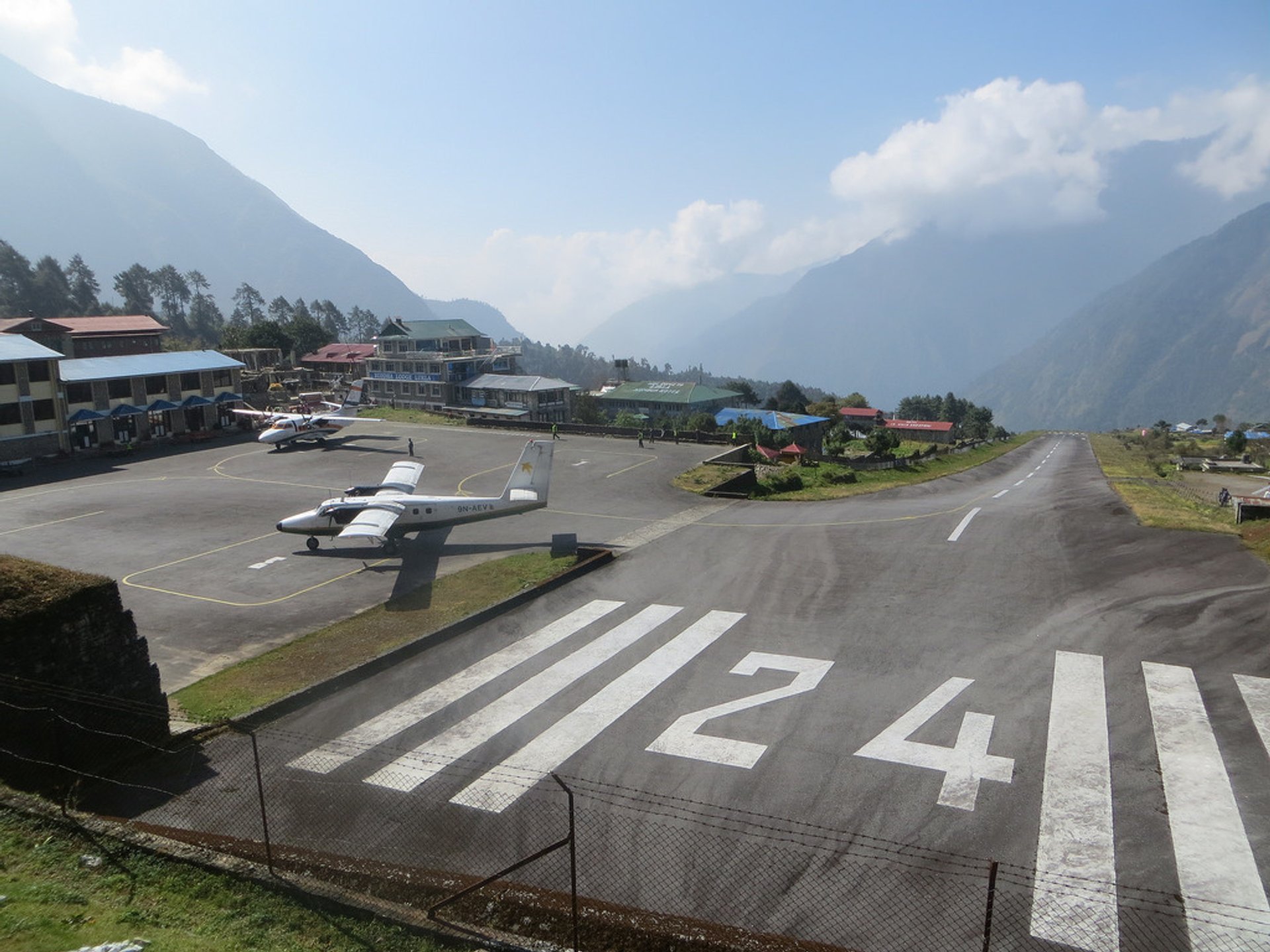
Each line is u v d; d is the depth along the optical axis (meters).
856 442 108.50
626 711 20.34
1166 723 19.11
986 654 23.52
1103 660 22.80
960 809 15.80
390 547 37.09
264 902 12.48
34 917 11.25
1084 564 32.50
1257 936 12.35
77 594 17.97
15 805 14.89
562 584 31.30
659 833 15.10
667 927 11.95
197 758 18.30
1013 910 12.96
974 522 41.47
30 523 42.34
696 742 18.69
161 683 22.83
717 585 30.75
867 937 12.31
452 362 113.19
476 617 27.17
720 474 55.16
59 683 17.52
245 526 41.69
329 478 54.56
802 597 29.14
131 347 109.88
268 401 99.06
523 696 21.33
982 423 172.62
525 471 39.47
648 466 59.22
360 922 12.10
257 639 26.16
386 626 26.77
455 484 52.16
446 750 18.48
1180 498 51.00
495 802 16.25
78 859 13.34
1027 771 17.16
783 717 19.88
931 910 12.96
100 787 16.97
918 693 21.05
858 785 16.73
